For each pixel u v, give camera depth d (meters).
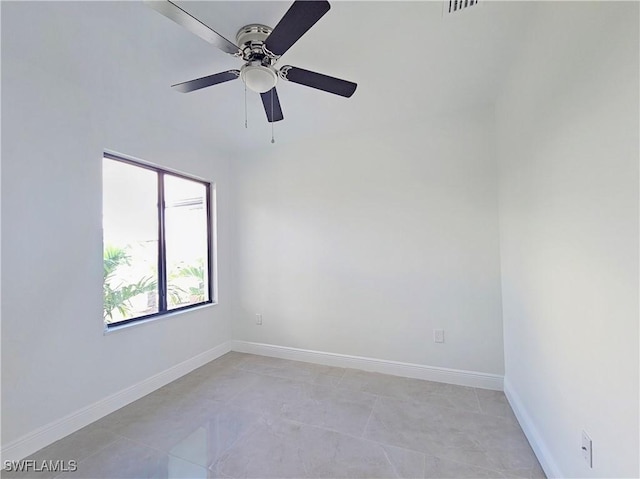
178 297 2.98
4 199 1.67
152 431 1.92
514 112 1.90
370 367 2.84
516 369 2.04
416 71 1.94
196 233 3.20
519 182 1.84
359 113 2.54
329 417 2.05
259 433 1.88
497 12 1.45
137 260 2.61
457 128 2.56
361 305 2.89
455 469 1.56
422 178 2.67
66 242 1.95
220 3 1.36
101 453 1.71
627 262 0.89
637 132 0.83
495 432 1.86
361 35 1.59
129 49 1.69
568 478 1.29
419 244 2.68
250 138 3.07
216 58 1.78
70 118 2.00
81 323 2.02
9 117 1.69
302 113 2.53
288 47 1.44
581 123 1.12
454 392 2.39
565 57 1.23
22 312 1.73
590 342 1.10
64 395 1.90
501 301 2.41
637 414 0.86
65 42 1.62
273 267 3.27
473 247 2.51
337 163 3.00
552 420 1.44
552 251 1.40
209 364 3.05
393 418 2.03
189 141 2.99
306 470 1.57
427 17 1.47
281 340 3.23
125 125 2.38
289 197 3.21
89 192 2.10
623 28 0.88
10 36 1.56
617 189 0.93
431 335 2.63
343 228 2.97
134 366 2.36
